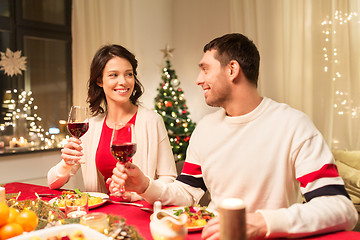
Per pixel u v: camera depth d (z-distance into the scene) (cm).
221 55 129
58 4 418
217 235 90
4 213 92
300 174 117
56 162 397
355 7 342
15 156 359
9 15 379
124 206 144
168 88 473
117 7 438
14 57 367
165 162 197
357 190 279
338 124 358
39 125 400
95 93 204
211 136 141
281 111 132
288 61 391
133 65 198
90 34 409
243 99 132
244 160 130
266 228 97
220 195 136
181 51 532
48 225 110
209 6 496
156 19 518
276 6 404
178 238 78
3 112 371
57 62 421
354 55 344
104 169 193
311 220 100
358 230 249
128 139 123
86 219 97
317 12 368
